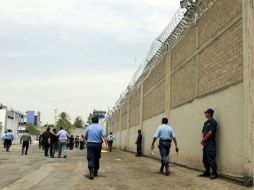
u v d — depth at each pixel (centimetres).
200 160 1532
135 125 3644
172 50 2139
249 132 1068
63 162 1948
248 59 1088
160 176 1327
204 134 1291
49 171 1475
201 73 1560
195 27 1672
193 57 1692
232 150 1194
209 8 1488
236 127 1172
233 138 1191
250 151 1063
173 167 1730
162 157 1389
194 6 1662
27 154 2805
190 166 1664
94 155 1271
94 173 1324
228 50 1267
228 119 1239
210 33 1464
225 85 1280
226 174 1234
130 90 4097
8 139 3266
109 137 3925
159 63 2530
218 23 1378
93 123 1290
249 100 1076
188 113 1734
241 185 1071
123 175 1352
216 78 1375
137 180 1216
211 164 1248
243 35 1118
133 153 3528
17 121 10669
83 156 2606
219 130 1310
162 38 2281
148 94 2953
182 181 1188
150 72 2869
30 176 1311
